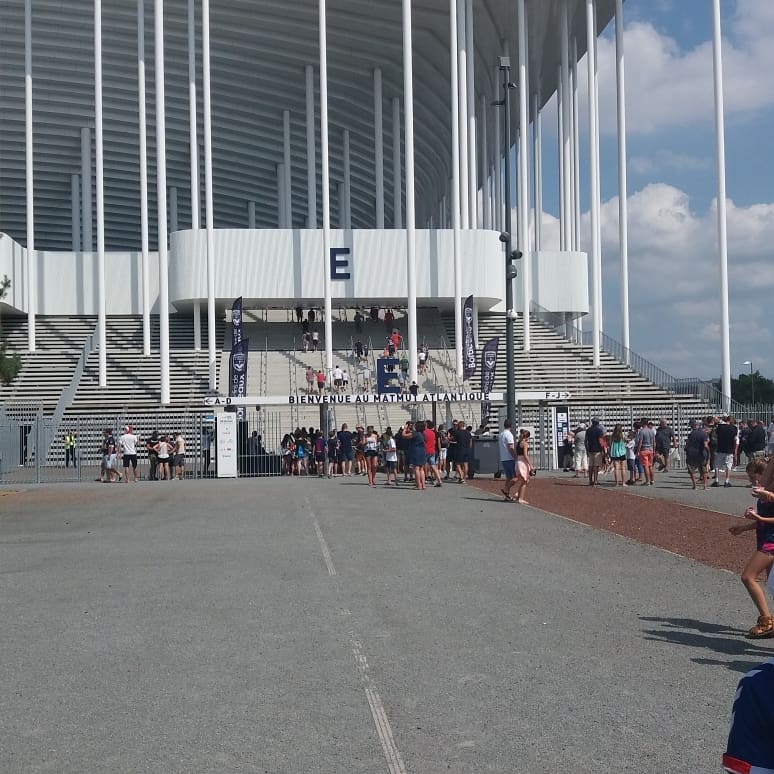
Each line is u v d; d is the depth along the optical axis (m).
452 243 52.75
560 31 58.41
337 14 54.47
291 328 55.66
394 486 26.95
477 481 28.70
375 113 59.56
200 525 17.30
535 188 64.94
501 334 54.94
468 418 44.03
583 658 7.46
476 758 5.27
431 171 80.12
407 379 47.25
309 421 43.12
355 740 5.59
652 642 7.99
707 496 22.20
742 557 12.66
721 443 25.31
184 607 9.70
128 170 67.75
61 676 7.14
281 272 52.59
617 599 9.88
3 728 5.92
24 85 59.16
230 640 8.21
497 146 68.75
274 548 13.98
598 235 52.03
